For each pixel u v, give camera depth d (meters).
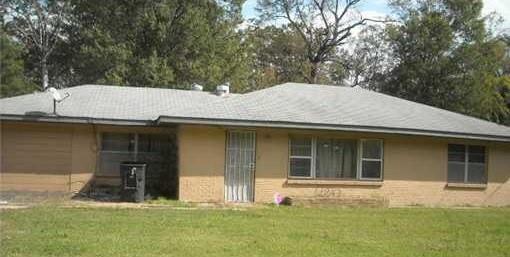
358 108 22.89
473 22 47.59
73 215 15.25
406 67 47.94
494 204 23.30
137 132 22.28
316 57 50.88
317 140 21.17
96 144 21.91
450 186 22.66
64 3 45.41
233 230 13.57
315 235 13.31
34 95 23.08
